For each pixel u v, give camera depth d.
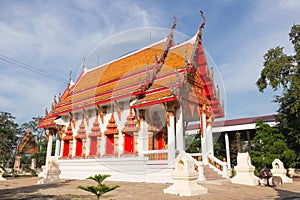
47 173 13.92
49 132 19.89
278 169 15.94
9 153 31.36
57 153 18.42
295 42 19.95
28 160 30.33
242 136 29.97
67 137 16.92
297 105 18.03
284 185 13.00
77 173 15.00
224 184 11.52
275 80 19.53
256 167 20.92
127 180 12.43
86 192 9.38
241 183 12.15
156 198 7.52
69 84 20.94
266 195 8.78
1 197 8.48
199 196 7.92
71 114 16.11
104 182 12.40
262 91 21.06
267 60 20.73
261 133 21.17
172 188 8.48
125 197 7.75
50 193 9.36
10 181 16.16
